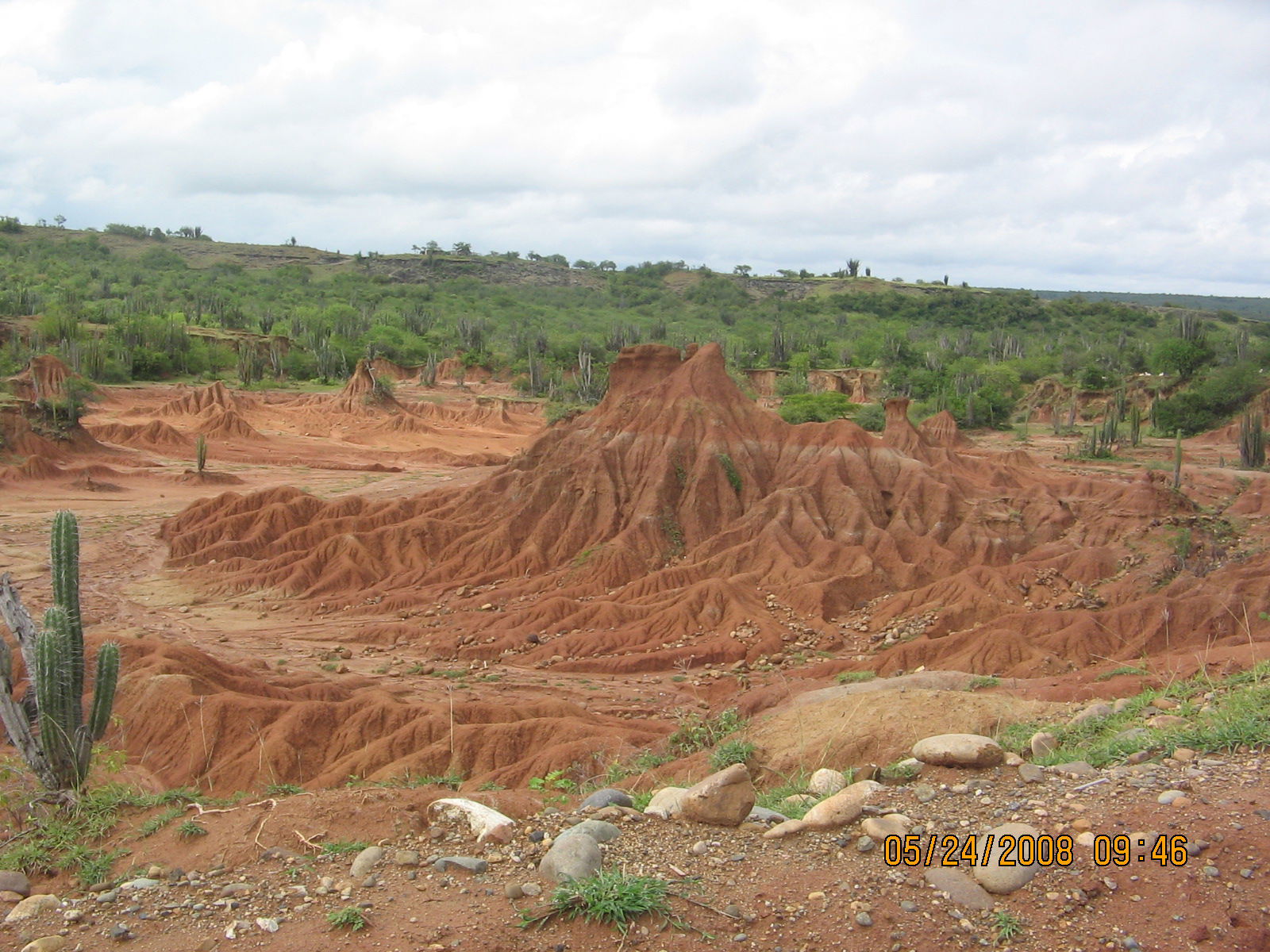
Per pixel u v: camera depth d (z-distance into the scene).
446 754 21.48
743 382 120.50
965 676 19.53
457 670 31.41
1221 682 12.54
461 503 47.09
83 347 109.31
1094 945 6.59
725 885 7.54
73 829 9.91
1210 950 6.41
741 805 8.76
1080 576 36.91
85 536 50.78
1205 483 57.31
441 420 113.94
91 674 24.05
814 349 148.00
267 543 47.19
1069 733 11.68
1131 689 15.70
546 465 47.28
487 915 7.23
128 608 38.88
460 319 170.25
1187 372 111.44
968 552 41.00
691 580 39.25
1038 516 42.88
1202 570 36.22
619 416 48.56
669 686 29.78
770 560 39.56
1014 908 7.05
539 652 33.38
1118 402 103.25
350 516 48.50
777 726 15.63
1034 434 105.31
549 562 42.72
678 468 45.59
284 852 8.74
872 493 44.56
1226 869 7.09
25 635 11.52
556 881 7.62
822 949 6.69
